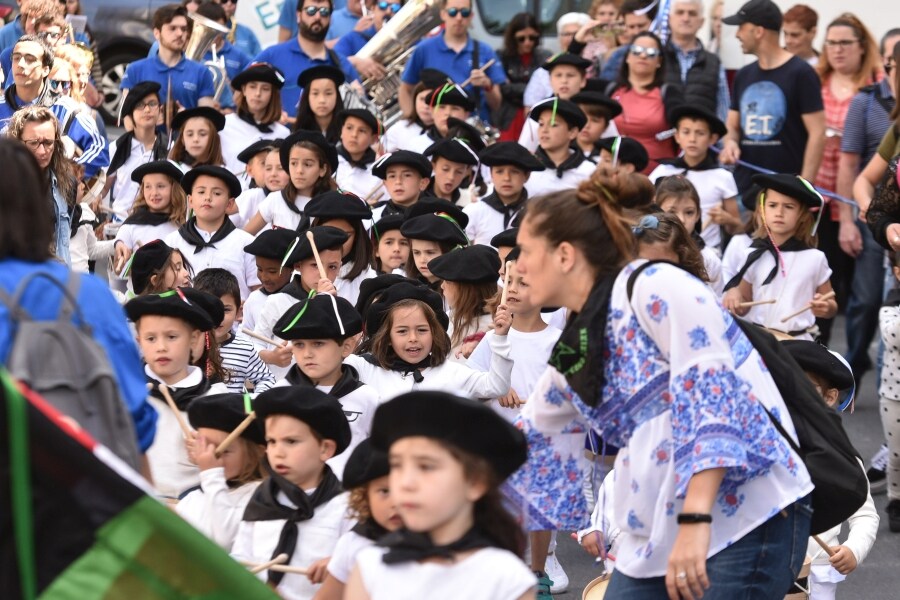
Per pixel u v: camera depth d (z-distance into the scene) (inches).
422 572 311.9
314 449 437.4
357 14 1328.7
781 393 384.5
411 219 743.7
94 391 331.3
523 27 1222.3
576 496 398.3
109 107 1592.0
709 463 352.2
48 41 884.0
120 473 299.1
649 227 402.6
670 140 1032.8
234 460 465.7
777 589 375.9
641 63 1031.0
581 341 367.6
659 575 371.2
